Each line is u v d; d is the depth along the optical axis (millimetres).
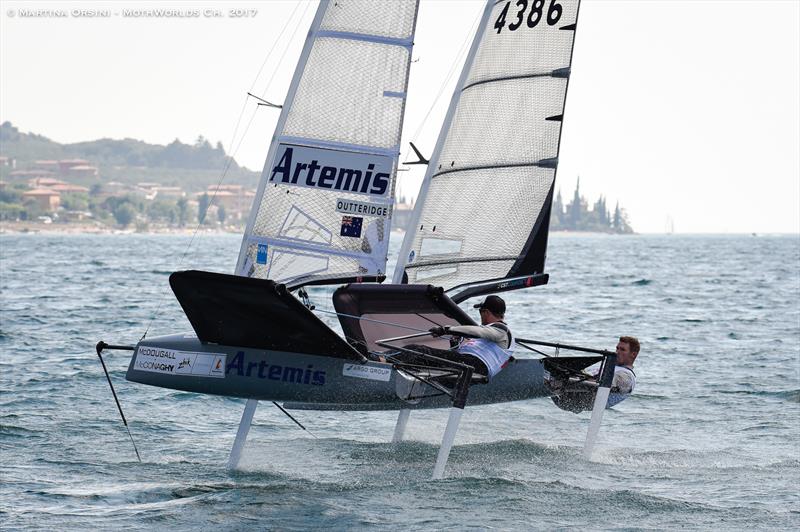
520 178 42969
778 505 29391
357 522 27422
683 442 39531
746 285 147000
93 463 34812
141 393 48656
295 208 38938
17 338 70125
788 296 122562
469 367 32688
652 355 66250
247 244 39031
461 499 29828
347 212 39031
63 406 44844
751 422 43500
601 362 37094
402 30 38656
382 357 35875
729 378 55656
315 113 38812
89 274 161375
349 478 32781
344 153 38812
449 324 38094
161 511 28531
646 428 42500
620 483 32281
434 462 35438
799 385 52688
